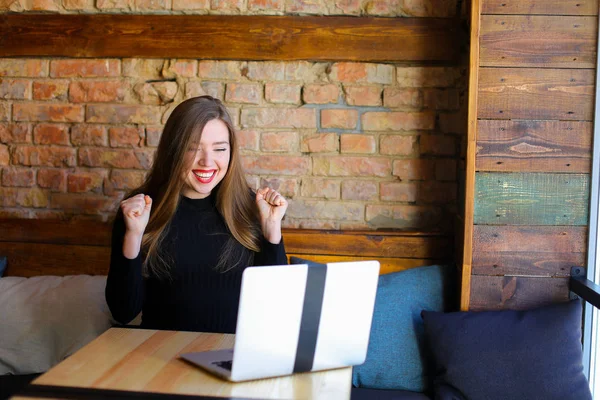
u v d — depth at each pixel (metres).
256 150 2.64
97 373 1.33
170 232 1.98
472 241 2.29
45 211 2.74
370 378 2.27
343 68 2.57
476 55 2.23
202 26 2.59
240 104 2.62
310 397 1.23
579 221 2.26
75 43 2.65
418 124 2.57
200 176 1.93
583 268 2.26
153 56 2.62
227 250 1.97
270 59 2.58
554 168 2.25
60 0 2.63
